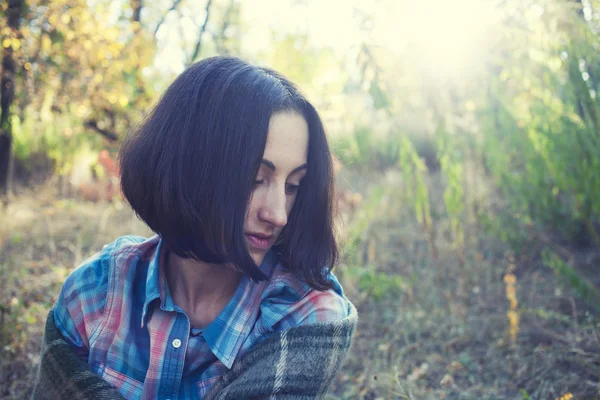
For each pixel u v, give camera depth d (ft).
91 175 23.13
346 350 4.05
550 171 12.04
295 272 4.09
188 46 20.51
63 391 4.05
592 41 9.35
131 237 4.84
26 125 22.04
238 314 4.07
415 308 11.06
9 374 8.15
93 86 15.83
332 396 8.23
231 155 3.62
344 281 11.99
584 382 7.89
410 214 17.17
